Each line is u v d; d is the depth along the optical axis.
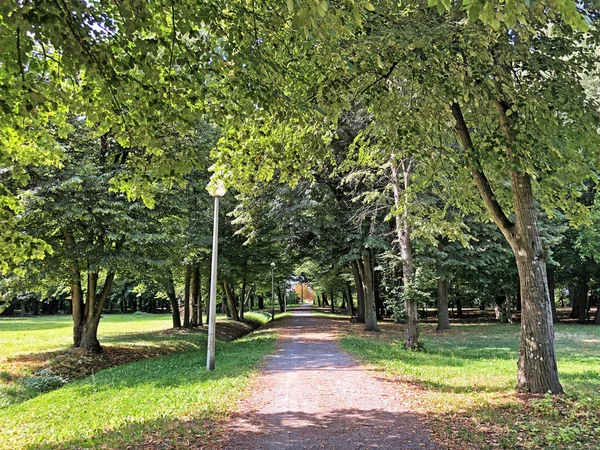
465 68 6.40
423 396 8.10
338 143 18.31
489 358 13.53
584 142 7.38
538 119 6.89
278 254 31.73
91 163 14.21
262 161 7.62
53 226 14.27
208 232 22.27
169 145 5.90
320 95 6.32
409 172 15.27
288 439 5.91
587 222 9.05
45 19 4.01
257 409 7.50
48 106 5.46
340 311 59.41
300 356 14.02
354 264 29.39
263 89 5.27
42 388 12.04
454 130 8.75
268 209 21.77
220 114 5.73
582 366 11.74
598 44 7.01
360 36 6.16
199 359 14.68
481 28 6.12
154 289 32.03
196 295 30.06
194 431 6.26
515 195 8.09
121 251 15.53
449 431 5.95
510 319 29.64
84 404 8.75
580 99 6.83
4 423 7.63
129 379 11.58
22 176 6.71
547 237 23.39
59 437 6.44
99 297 17.59
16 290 15.01
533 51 7.03
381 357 13.16
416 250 21.09
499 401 7.38
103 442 5.84
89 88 5.59
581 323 29.03
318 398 8.23
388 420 6.65
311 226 20.33
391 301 16.77
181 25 4.73
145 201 6.33
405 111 7.00
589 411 6.55
